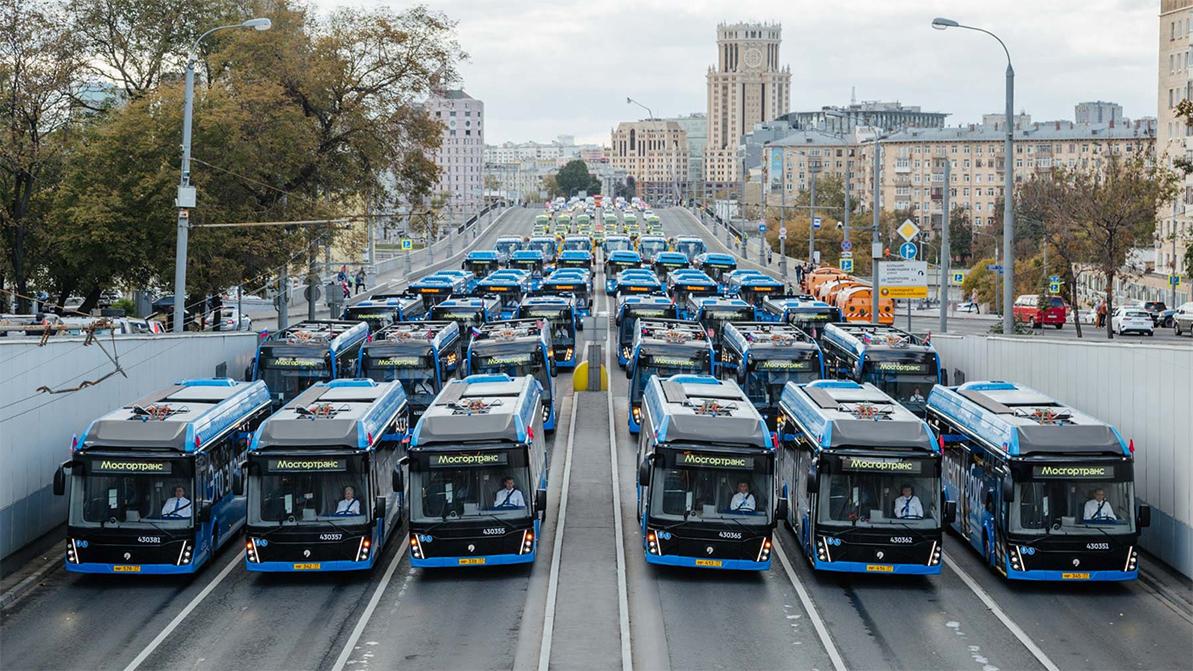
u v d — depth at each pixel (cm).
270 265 5888
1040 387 3644
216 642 2223
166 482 2548
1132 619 2378
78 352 3125
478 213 16112
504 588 2556
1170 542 2698
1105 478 2512
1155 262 11331
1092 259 6612
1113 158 6638
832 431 2589
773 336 4069
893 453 2566
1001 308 9031
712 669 2081
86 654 2161
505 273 7612
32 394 2831
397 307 5656
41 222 5994
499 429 2605
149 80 6781
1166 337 7281
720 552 2567
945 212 6262
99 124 6588
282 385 3938
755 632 2284
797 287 10619
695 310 5919
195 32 6819
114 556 2531
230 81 6419
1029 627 2325
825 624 2336
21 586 2584
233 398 2936
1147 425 2836
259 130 5881
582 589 2548
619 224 15838
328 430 2591
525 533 2583
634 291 6856
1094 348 3184
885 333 4225
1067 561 2500
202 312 6203
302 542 2545
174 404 2814
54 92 5825
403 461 2606
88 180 5741
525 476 2602
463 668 2080
